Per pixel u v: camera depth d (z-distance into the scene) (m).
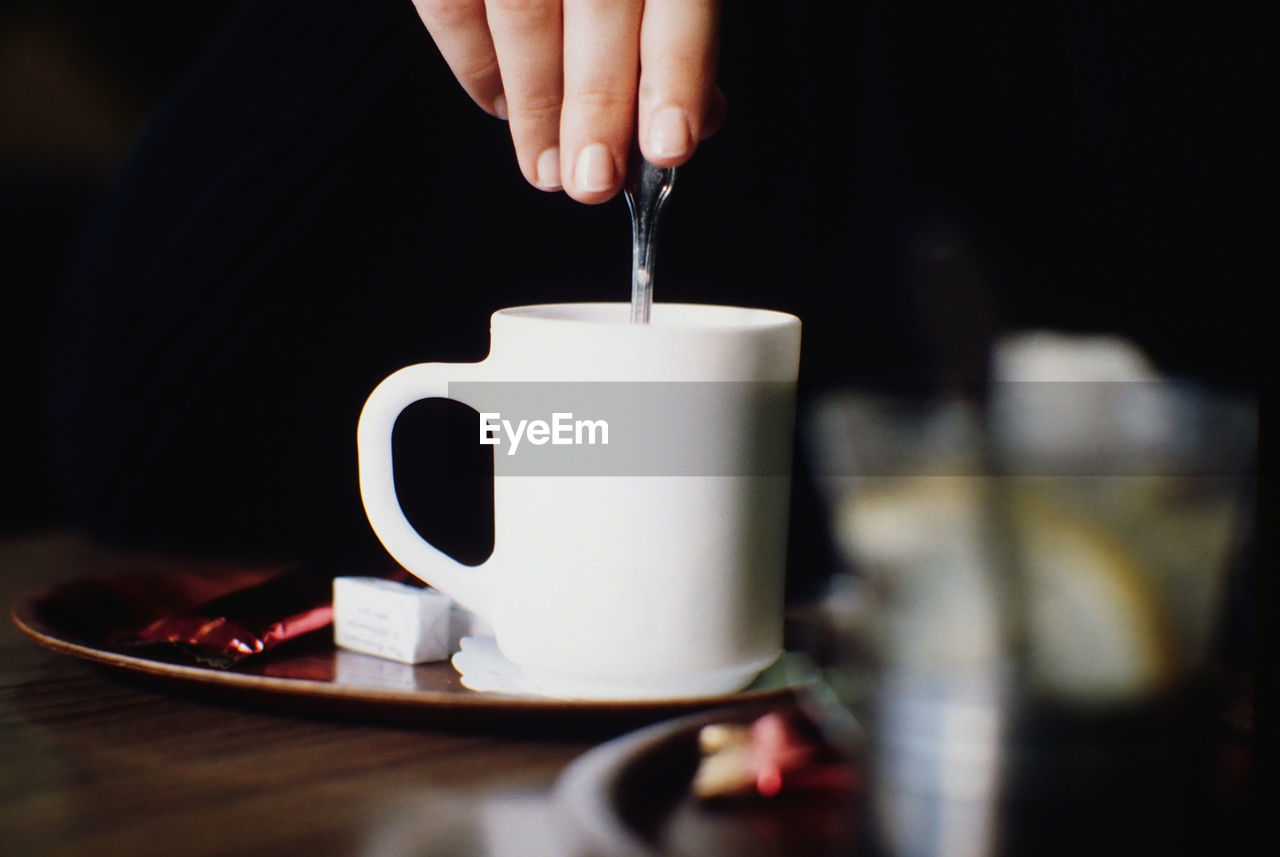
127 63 1.88
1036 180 0.97
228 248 1.08
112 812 0.53
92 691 0.63
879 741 0.50
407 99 1.05
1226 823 0.49
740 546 0.61
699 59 0.62
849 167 1.03
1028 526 0.48
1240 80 0.93
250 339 1.07
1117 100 0.97
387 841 0.52
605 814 0.48
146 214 1.12
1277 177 0.92
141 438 1.11
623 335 0.60
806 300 0.98
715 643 0.61
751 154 1.03
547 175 0.69
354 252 1.07
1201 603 0.48
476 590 0.63
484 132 1.05
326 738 0.59
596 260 1.05
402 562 0.64
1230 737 0.50
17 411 1.73
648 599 0.60
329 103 1.05
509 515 0.62
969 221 0.93
